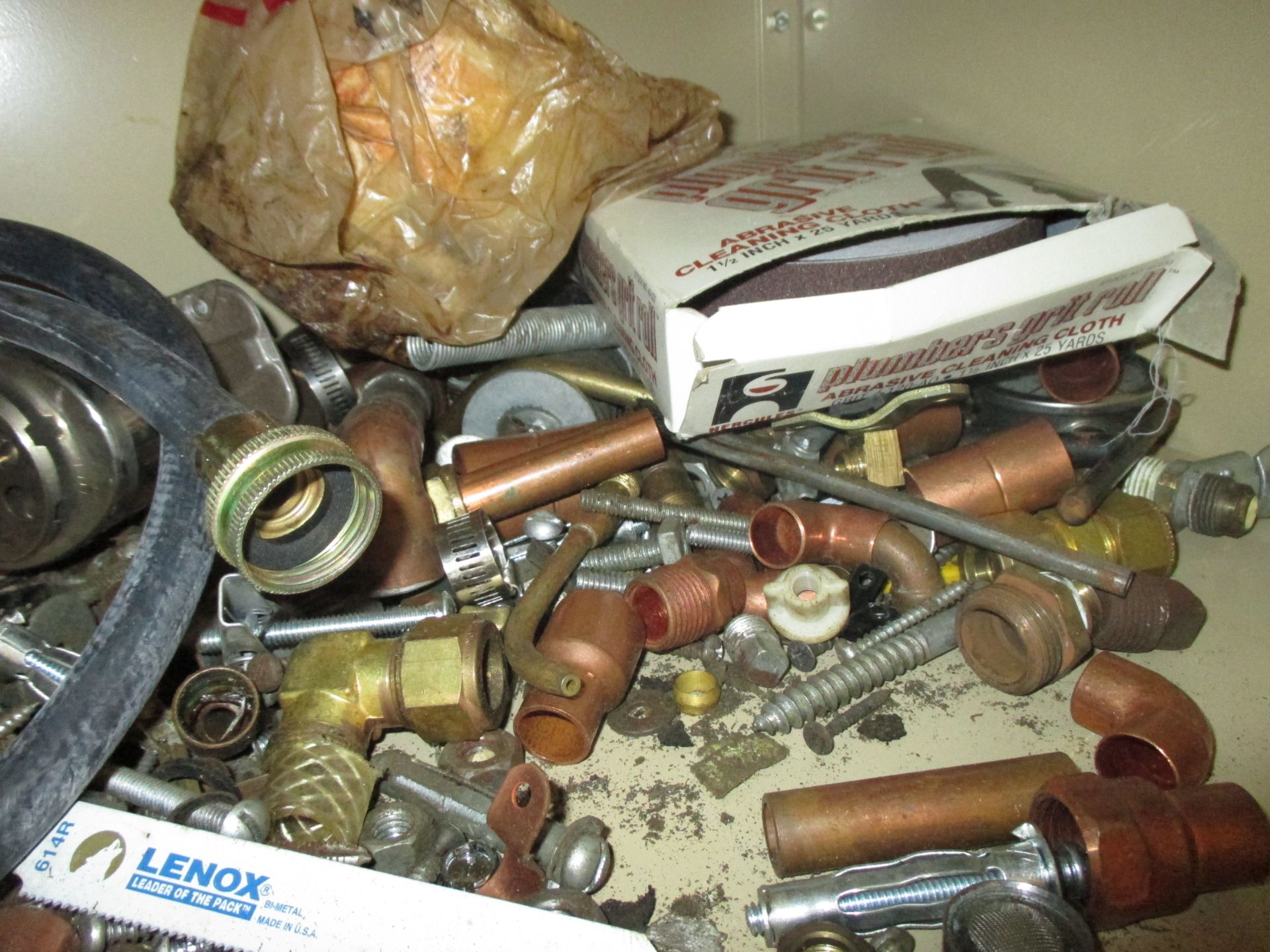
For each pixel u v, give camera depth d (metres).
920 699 0.26
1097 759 0.23
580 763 0.25
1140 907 0.19
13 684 0.24
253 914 0.19
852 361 0.24
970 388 0.31
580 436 0.29
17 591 0.26
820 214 0.25
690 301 0.26
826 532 0.28
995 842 0.22
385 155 0.27
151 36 0.28
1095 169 0.30
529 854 0.21
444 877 0.22
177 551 0.22
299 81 0.25
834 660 0.28
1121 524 0.27
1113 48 0.29
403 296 0.28
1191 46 0.27
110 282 0.25
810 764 0.25
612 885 0.22
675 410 0.25
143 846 0.20
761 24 0.36
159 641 0.22
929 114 0.35
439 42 0.26
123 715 0.21
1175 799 0.20
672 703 0.26
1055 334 0.26
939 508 0.27
